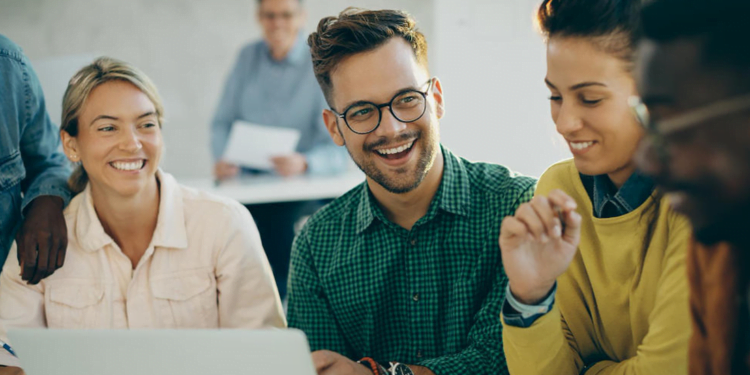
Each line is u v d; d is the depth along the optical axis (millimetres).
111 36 5035
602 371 1079
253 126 3570
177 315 1438
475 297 1315
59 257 1392
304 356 915
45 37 4988
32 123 1552
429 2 5160
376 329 1398
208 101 5168
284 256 3664
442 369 1204
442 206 1320
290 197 3455
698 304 833
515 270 967
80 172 1495
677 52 667
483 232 1318
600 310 1092
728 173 654
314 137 3818
